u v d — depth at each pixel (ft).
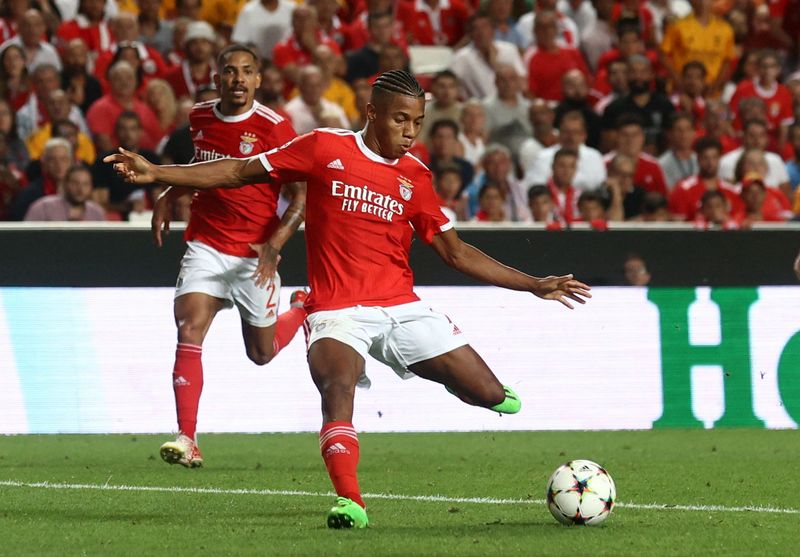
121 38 183.73
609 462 108.17
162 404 129.29
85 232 127.54
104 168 156.56
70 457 111.34
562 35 204.85
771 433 133.39
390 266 72.18
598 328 134.72
